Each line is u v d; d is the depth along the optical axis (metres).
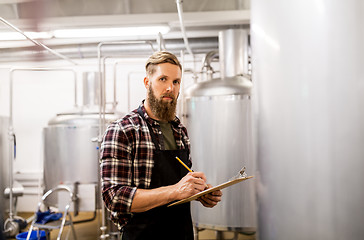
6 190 4.99
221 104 3.62
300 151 0.82
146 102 1.84
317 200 0.80
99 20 3.29
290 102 0.83
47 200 4.49
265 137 0.88
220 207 3.61
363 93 0.77
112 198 1.55
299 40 0.81
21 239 3.84
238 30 3.79
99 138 3.80
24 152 6.43
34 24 3.23
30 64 5.12
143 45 4.90
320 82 0.79
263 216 0.89
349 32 0.78
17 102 6.46
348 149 0.78
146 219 1.70
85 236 4.65
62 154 4.45
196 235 3.78
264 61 0.88
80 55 4.91
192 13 3.33
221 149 3.61
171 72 1.72
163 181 1.74
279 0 0.84
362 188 0.77
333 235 0.79
